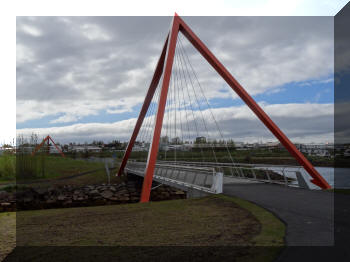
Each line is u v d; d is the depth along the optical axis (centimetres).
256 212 744
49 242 618
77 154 6962
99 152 7262
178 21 1833
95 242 579
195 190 1332
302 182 1405
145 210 960
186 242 523
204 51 1850
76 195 2631
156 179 1961
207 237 545
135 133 3055
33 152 3269
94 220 846
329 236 495
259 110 1769
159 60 2167
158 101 1622
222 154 4969
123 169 3612
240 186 1446
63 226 791
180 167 1602
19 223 902
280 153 4897
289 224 595
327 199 918
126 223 757
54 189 2666
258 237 511
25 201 2177
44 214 1066
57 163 4562
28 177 3070
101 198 2552
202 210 858
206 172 1280
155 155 1515
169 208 959
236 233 557
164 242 536
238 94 1831
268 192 1158
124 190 2875
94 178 3566
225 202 954
